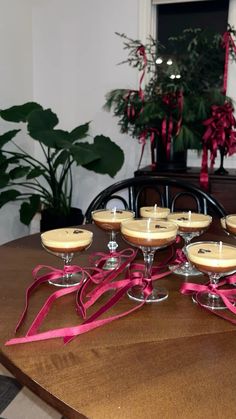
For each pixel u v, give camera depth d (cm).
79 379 38
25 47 196
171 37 177
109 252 77
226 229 74
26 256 74
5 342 44
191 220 72
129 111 152
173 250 78
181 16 179
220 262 53
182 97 141
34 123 161
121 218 74
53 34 197
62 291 56
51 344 44
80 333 46
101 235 90
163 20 181
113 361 41
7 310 52
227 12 172
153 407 34
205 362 41
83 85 197
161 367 40
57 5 192
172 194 144
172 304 55
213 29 175
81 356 42
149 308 54
